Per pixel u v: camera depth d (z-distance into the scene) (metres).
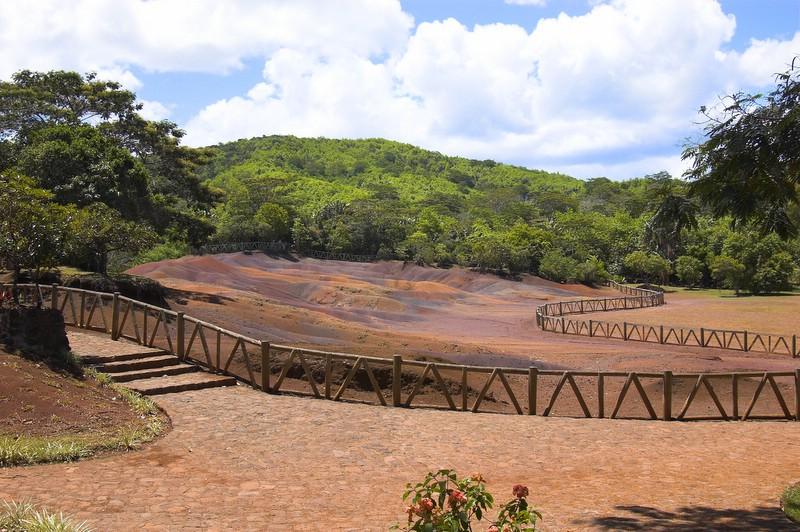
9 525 6.51
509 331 40.44
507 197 163.25
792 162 7.98
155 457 10.13
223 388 15.15
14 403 11.09
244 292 40.19
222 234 89.19
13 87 40.09
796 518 7.59
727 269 79.12
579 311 53.97
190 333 21.41
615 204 155.25
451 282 80.81
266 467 10.02
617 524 7.51
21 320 13.82
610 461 11.21
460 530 4.87
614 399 21.05
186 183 45.56
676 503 8.52
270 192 103.62
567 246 99.19
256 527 7.38
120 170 34.28
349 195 165.62
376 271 86.19
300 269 79.06
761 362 28.72
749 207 8.24
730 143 7.84
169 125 44.78
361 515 7.93
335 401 14.90
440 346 27.45
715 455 11.77
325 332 27.86
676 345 35.44
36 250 16.33
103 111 43.31
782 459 11.49
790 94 7.77
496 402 19.14
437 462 10.79
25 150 33.53
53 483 8.49
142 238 27.03
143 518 7.45
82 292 19.20
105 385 13.62
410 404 15.14
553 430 13.46
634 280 100.62
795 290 83.75
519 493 5.06
